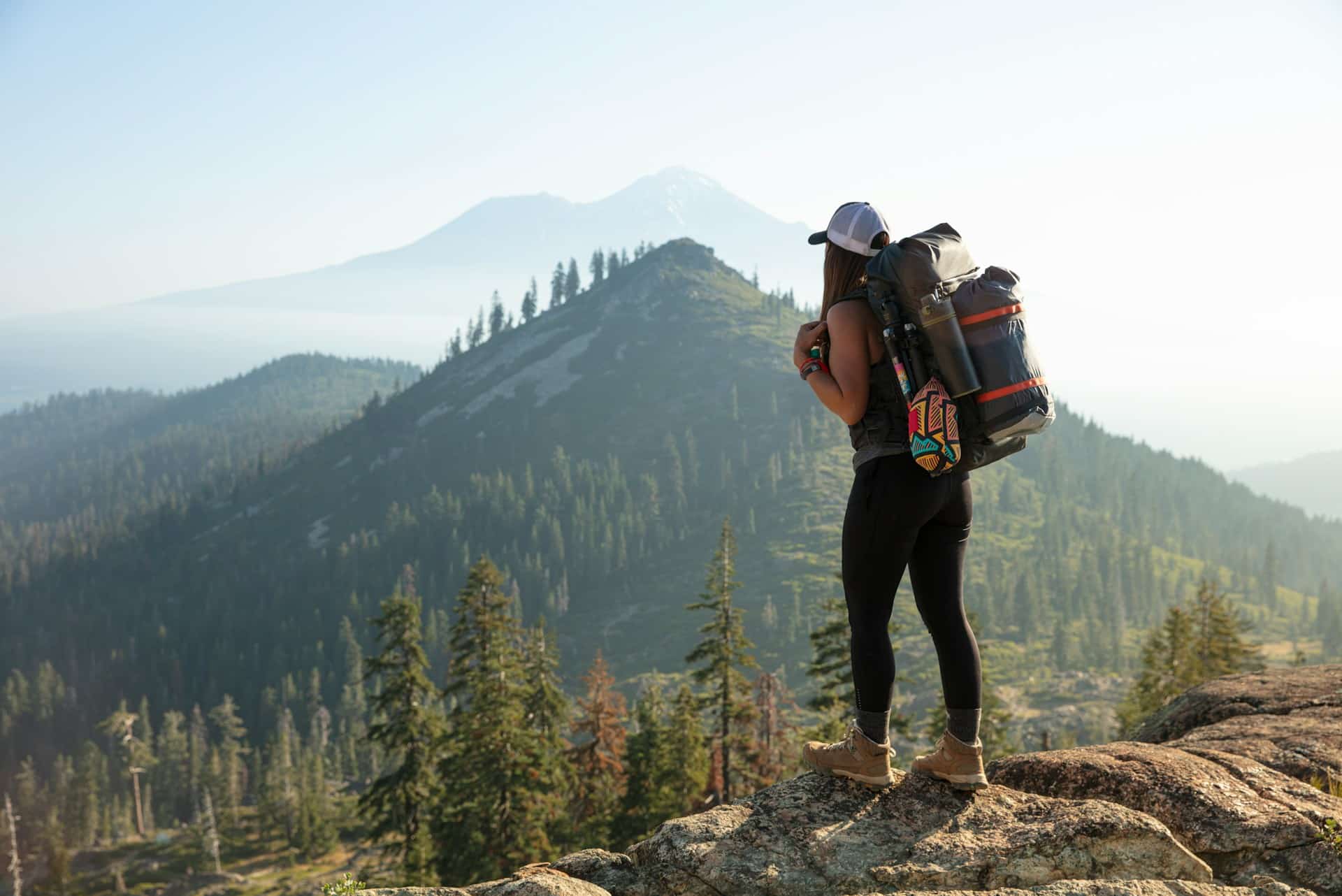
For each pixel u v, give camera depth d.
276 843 107.25
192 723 180.00
